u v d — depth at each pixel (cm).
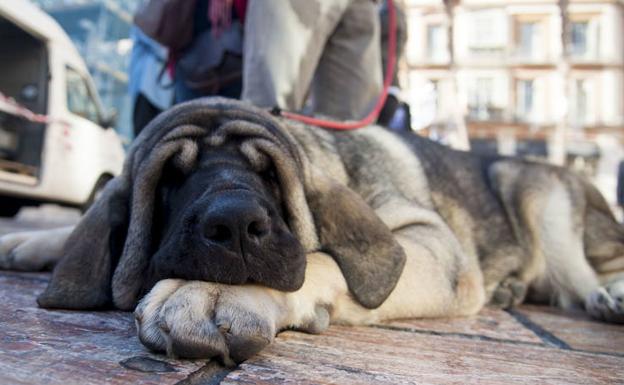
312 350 185
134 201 230
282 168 237
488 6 4066
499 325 267
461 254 300
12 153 818
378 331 230
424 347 204
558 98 4038
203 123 243
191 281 179
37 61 845
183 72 423
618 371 184
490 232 362
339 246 243
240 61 404
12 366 143
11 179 768
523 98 4109
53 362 149
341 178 293
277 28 341
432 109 640
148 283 208
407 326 248
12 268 314
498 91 4078
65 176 859
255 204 186
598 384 168
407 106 635
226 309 165
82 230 237
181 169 227
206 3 411
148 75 555
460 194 358
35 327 188
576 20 4109
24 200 897
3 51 859
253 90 346
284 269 191
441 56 3819
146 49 569
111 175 974
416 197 322
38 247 312
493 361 188
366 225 246
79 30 2686
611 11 4031
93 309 228
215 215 180
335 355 181
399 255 246
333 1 357
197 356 158
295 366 165
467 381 162
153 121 262
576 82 4062
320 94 405
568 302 367
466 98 4053
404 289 260
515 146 4031
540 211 374
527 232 376
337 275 235
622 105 4022
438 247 285
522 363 188
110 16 2602
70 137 869
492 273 352
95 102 961
